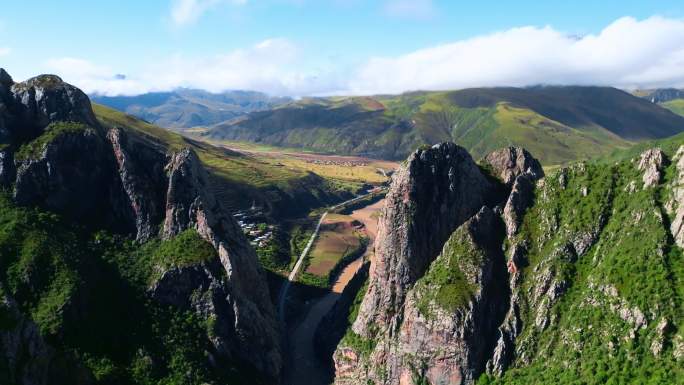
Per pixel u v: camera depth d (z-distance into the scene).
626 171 173.75
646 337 135.62
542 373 150.62
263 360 184.75
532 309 164.38
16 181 180.75
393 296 185.12
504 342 161.50
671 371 126.19
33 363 126.62
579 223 168.62
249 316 185.50
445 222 186.12
